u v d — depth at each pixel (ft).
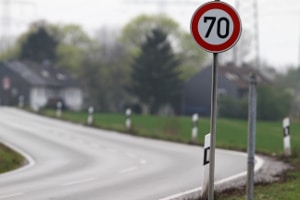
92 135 293.84
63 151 221.05
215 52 77.92
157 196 111.55
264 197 103.04
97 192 118.21
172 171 155.53
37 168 170.09
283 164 165.99
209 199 79.46
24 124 365.40
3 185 131.03
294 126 485.97
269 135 365.81
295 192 108.78
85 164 178.29
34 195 114.52
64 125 361.92
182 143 252.01
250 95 70.13
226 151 214.07
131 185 128.67
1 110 508.12
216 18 77.71
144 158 192.54
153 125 409.28
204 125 440.86
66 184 131.85
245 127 432.25
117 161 184.96
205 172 96.53
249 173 69.92
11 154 200.75
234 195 105.50
